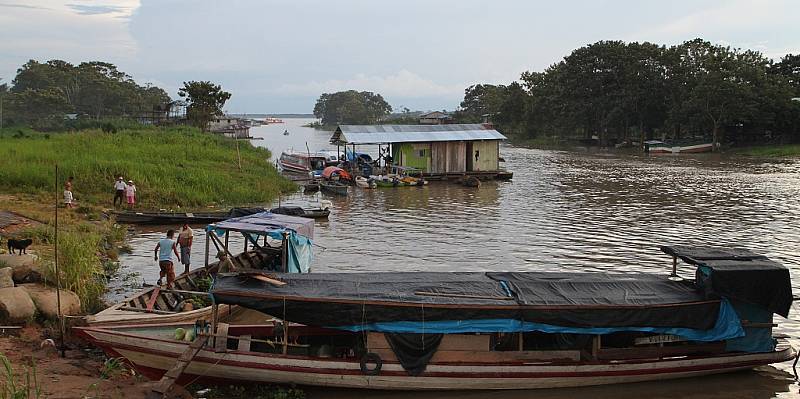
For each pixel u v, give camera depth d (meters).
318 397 13.52
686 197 42.88
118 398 12.10
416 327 13.48
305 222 21.94
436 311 13.48
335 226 32.72
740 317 14.62
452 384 13.70
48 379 12.53
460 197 43.97
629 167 65.38
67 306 16.20
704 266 14.63
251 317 17.75
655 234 30.41
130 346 13.54
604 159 76.44
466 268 24.16
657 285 15.22
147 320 14.84
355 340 14.48
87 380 12.79
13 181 34.25
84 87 135.25
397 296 13.88
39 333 15.01
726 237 29.59
